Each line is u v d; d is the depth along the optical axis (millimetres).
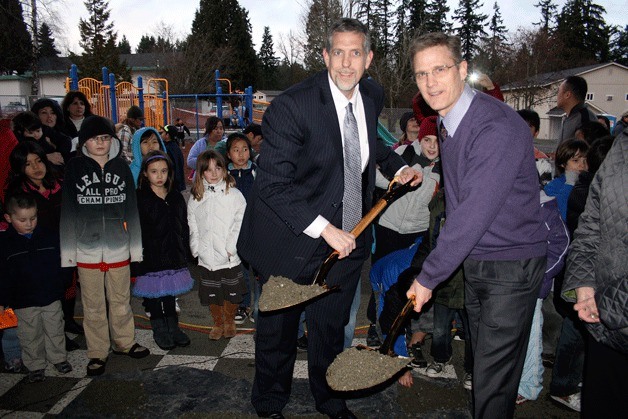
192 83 31641
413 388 2949
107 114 11922
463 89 2059
